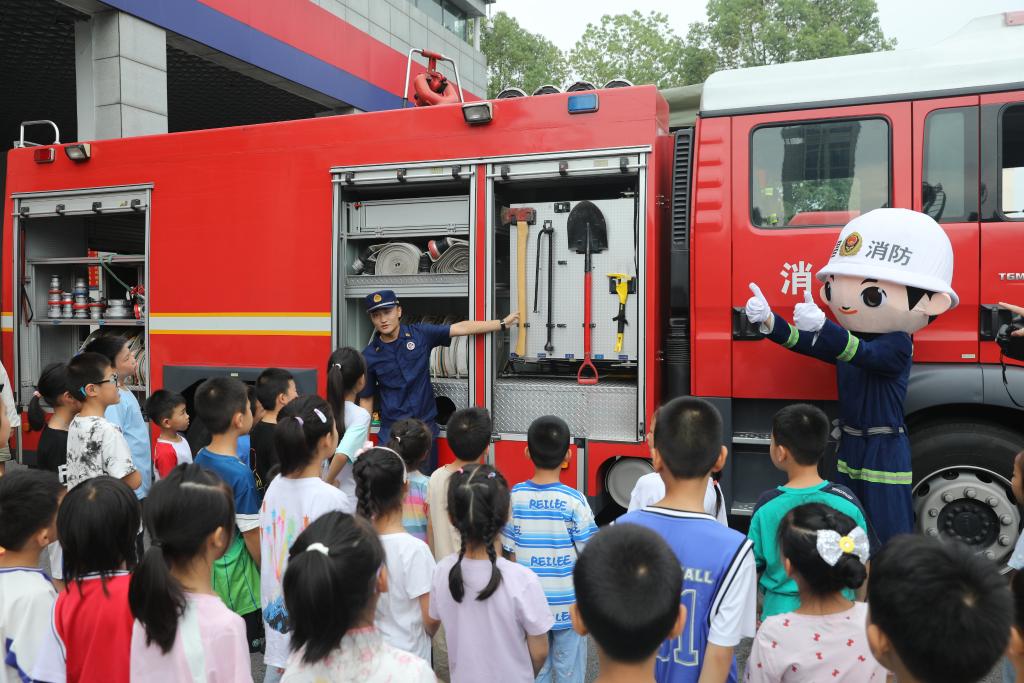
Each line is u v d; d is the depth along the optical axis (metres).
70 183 5.87
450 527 3.05
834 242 3.97
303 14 13.03
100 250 6.55
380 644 1.65
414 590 2.35
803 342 3.39
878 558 1.41
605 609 1.46
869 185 4.00
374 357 4.55
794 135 4.12
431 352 4.91
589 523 2.62
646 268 4.23
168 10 10.41
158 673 1.77
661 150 4.45
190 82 14.05
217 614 1.84
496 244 4.86
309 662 1.56
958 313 3.81
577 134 4.36
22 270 6.12
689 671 1.88
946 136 3.88
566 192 4.99
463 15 24.33
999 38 3.90
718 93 4.25
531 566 2.61
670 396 4.39
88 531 1.97
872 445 3.45
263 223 5.18
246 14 11.73
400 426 3.14
